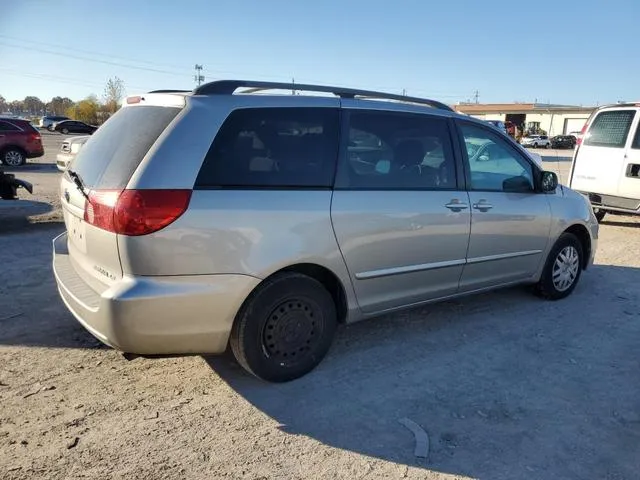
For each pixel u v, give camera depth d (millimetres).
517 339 4539
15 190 9820
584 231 5648
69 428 3055
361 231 3740
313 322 3676
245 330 3375
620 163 9234
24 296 5094
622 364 4129
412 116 4188
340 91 3900
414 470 2824
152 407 3312
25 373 3658
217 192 3178
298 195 3475
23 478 2621
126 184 3027
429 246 4184
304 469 2797
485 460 2924
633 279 6484
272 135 3455
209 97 3334
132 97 3725
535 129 78938
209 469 2762
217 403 3389
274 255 3346
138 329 3020
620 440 3145
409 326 4742
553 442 3102
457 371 3930
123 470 2721
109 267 3137
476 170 4578
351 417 3287
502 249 4781
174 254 3041
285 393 3535
